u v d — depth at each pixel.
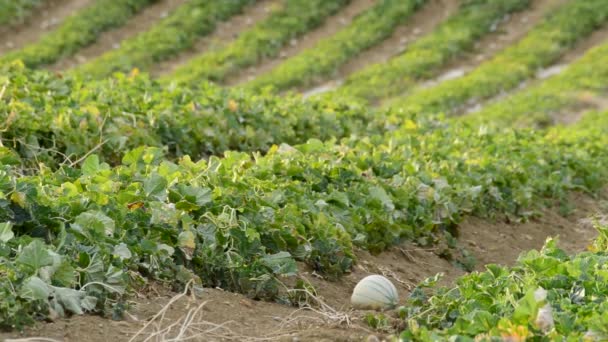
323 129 23.61
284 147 17.59
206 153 20.56
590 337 9.21
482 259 16.98
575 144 28.17
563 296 10.91
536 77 52.34
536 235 19.34
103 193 12.46
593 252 13.90
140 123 19.12
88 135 17.84
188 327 10.34
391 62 52.41
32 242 10.12
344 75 51.59
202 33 55.75
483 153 22.75
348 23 58.91
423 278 14.87
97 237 11.04
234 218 12.62
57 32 53.84
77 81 23.58
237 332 10.56
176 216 12.21
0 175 11.60
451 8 61.12
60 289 10.02
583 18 59.59
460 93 46.56
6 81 19.94
